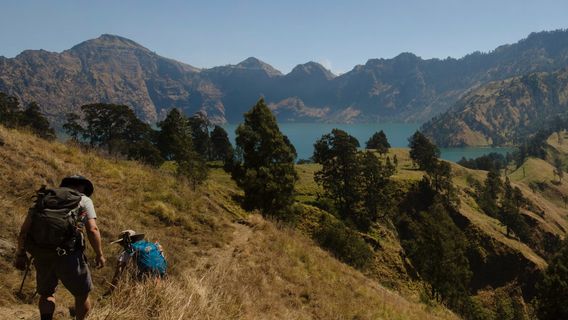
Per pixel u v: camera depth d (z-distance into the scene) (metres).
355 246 46.53
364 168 83.38
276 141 38.28
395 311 15.63
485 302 86.88
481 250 93.69
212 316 6.12
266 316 9.52
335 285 15.06
